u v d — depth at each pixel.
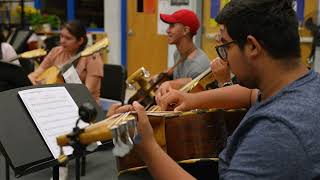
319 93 0.86
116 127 0.88
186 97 1.48
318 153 0.80
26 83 2.42
